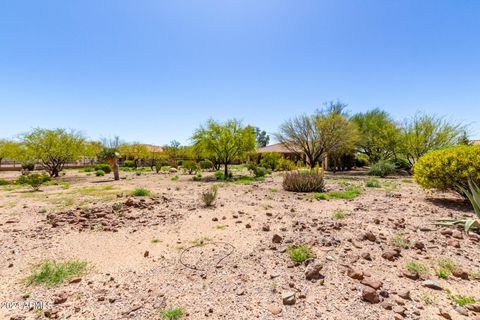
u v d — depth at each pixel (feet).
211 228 14.99
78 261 10.26
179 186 38.34
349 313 6.63
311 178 31.71
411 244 11.42
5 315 6.70
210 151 55.67
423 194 27.09
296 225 14.88
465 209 19.34
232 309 6.92
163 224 16.02
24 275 9.05
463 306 6.88
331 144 64.23
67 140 59.52
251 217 17.35
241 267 9.57
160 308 7.00
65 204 22.79
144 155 129.18
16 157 63.82
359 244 11.39
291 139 70.44
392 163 63.16
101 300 7.41
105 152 83.41
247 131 55.77
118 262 10.25
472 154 19.85
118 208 20.13
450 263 9.29
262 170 56.90
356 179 49.29
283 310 6.82
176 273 9.20
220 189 34.01
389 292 7.56
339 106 84.89
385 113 81.00
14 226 15.76
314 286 8.04
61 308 7.02
